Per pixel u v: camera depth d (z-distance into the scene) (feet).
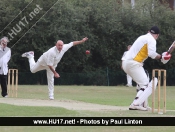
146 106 123.03
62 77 309.22
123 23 324.60
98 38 319.68
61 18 294.66
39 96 186.19
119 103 158.40
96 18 316.19
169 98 197.77
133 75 122.42
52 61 154.92
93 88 261.65
